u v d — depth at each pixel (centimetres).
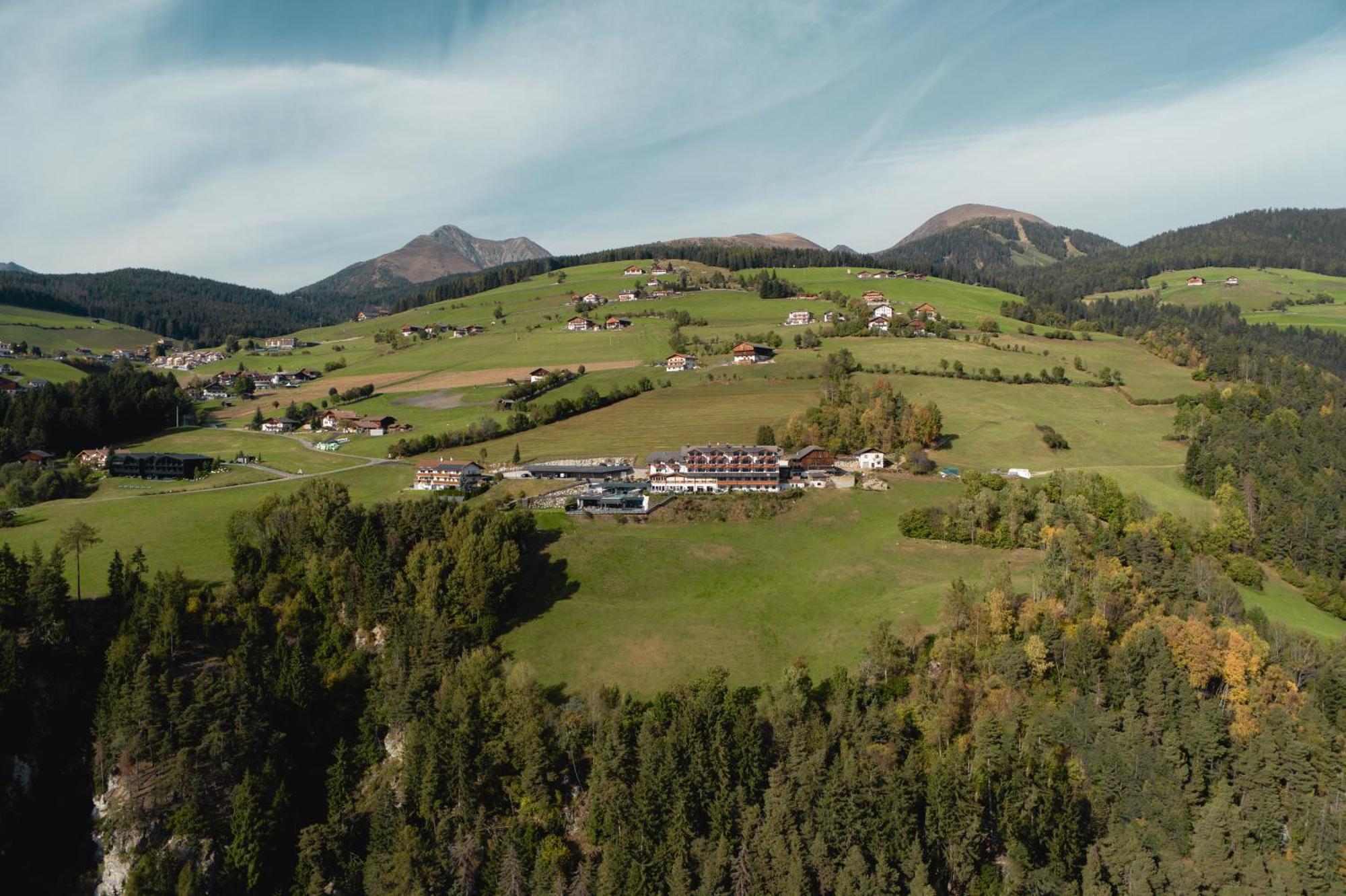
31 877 11188
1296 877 9900
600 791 10956
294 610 14375
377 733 12706
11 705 11988
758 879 10012
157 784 11531
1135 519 17650
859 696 11781
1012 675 11919
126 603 14088
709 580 15938
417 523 15800
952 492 19800
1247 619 13975
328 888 10900
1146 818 10669
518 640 14038
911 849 10006
